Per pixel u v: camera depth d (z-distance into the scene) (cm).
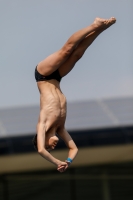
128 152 7600
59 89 4172
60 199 8025
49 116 4094
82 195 8025
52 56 4100
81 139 7381
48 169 7931
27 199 8000
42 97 4138
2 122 7694
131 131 7462
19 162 7512
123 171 7962
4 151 7269
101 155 7625
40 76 4159
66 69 4162
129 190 8012
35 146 4169
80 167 8006
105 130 7431
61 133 4231
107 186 8031
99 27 4041
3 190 7931
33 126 7488
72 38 4041
